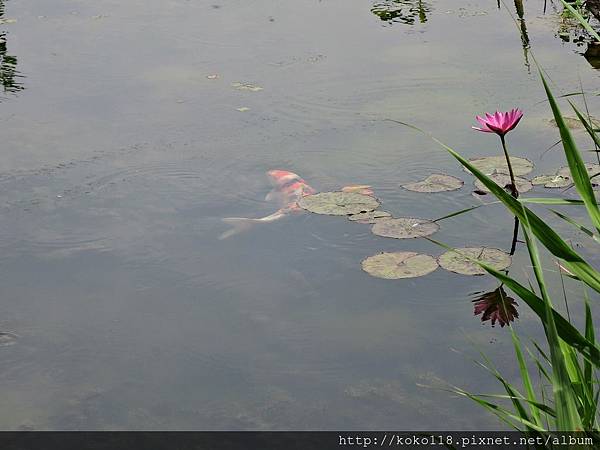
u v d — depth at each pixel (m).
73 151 5.94
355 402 3.50
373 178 5.41
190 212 5.13
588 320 2.81
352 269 4.43
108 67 7.46
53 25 8.62
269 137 6.08
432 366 3.68
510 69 7.09
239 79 7.12
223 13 8.95
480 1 9.18
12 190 5.43
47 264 4.63
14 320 4.15
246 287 4.34
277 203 5.20
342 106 6.54
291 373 3.70
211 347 3.90
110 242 4.82
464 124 6.11
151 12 9.04
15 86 7.07
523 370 2.96
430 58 7.45
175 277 4.46
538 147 5.64
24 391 3.67
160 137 6.11
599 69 6.96
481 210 4.92
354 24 8.49
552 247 2.72
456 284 4.25
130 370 3.78
